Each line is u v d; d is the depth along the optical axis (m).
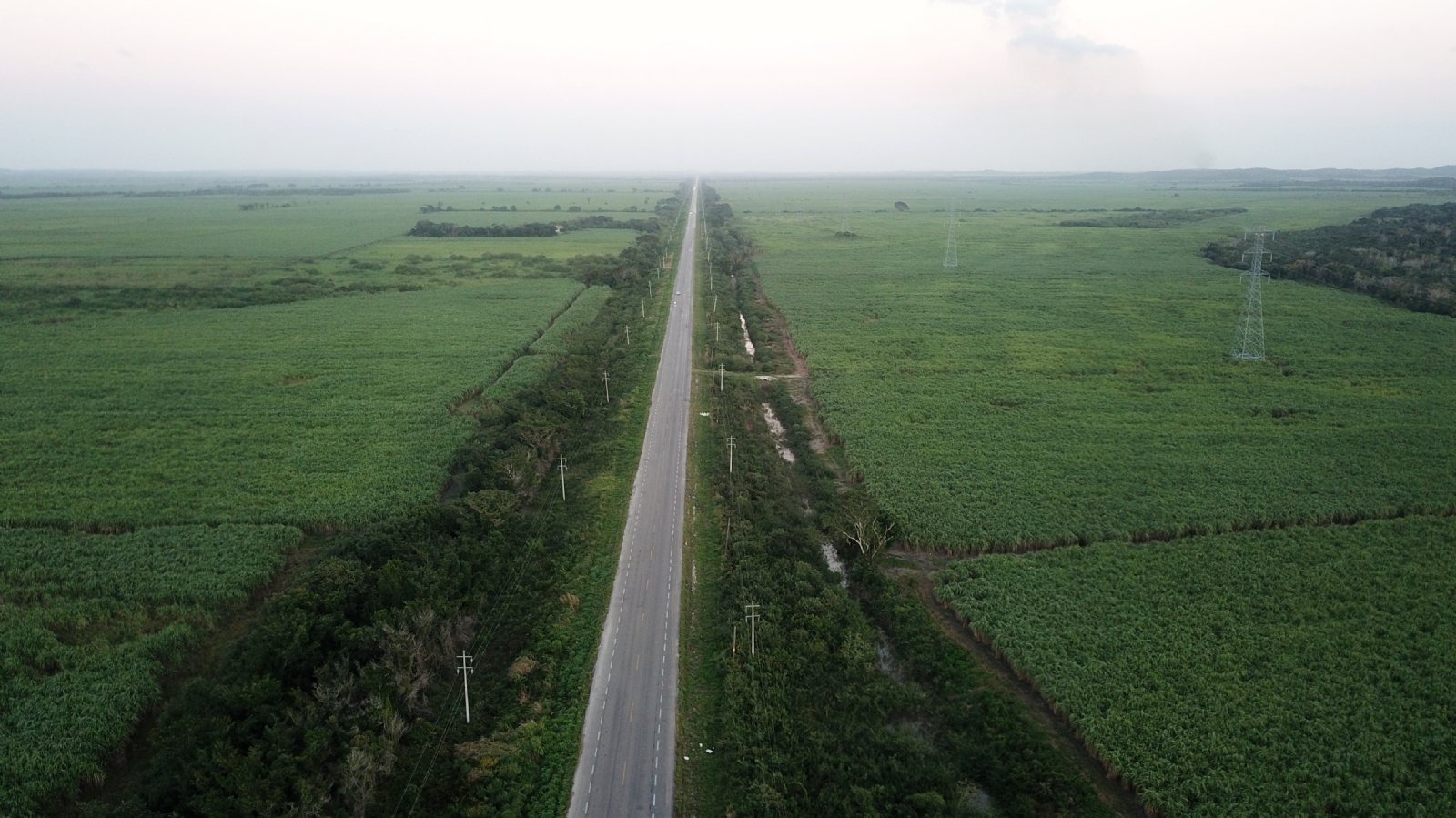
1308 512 67.75
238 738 39.91
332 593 50.84
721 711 46.09
